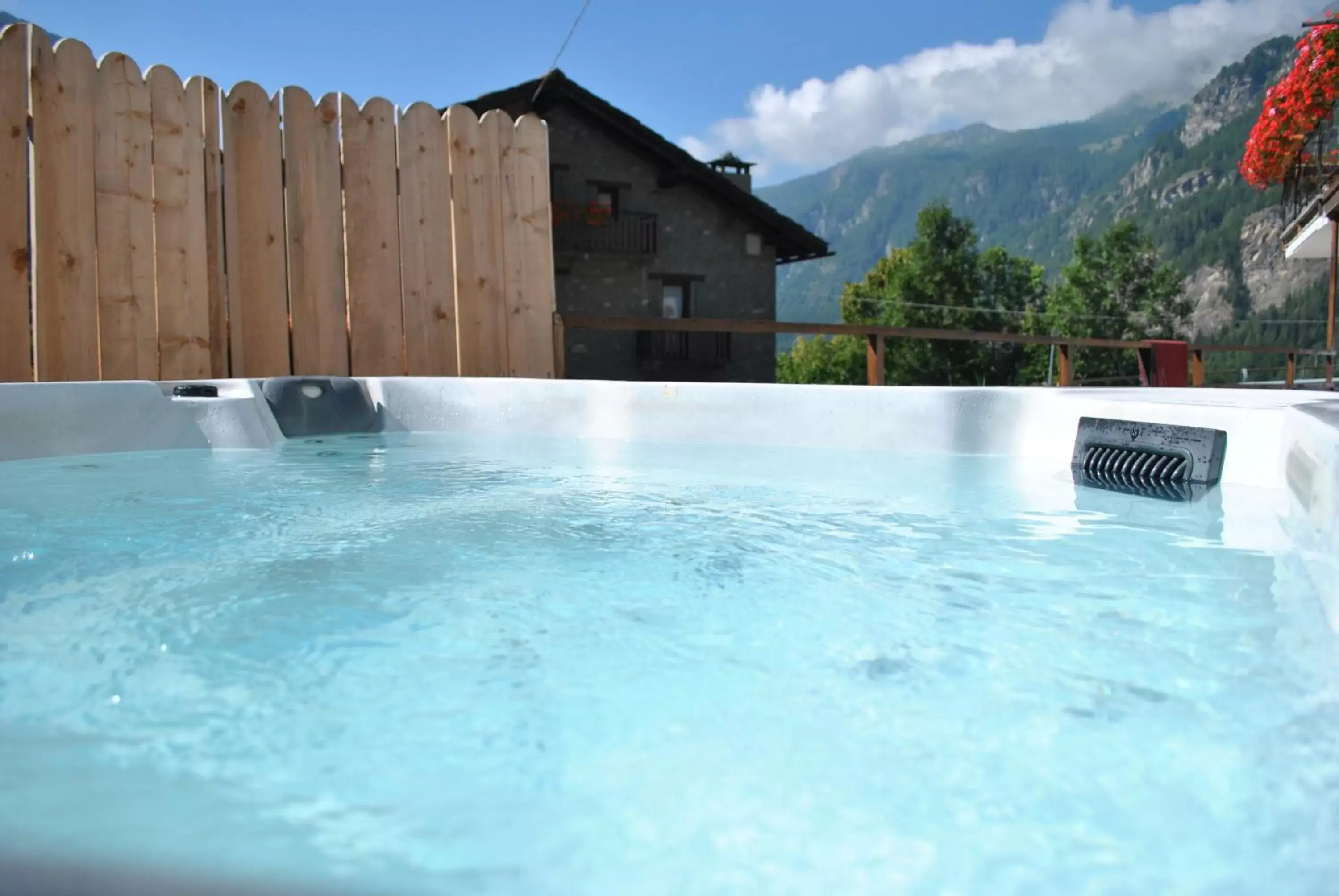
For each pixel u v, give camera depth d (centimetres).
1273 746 71
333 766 66
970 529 154
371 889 51
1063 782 65
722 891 52
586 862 54
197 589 116
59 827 56
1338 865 55
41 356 333
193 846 54
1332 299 532
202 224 366
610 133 1545
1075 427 221
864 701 80
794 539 148
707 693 82
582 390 301
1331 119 526
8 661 88
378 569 127
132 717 75
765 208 1630
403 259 414
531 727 74
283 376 368
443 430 317
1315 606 109
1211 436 185
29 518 162
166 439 258
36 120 331
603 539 147
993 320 4638
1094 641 96
